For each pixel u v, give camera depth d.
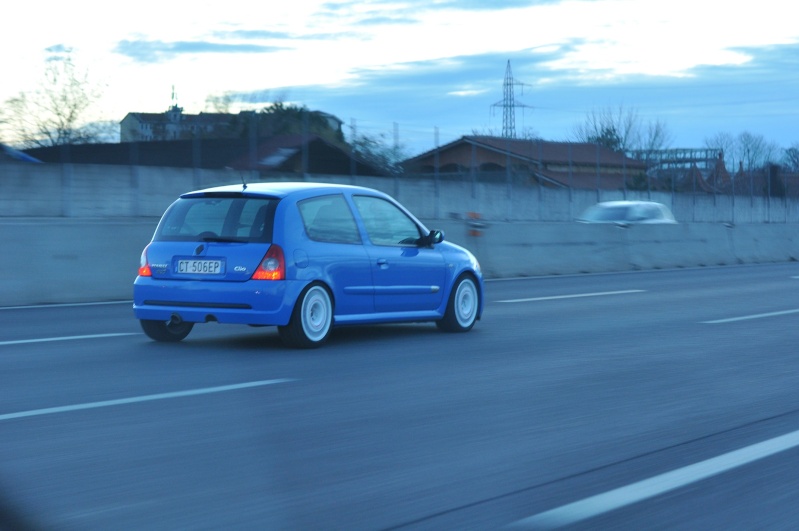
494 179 62.16
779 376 8.03
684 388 7.45
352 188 9.82
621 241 24.06
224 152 49.62
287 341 9.09
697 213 51.72
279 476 4.84
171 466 4.98
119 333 10.32
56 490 4.55
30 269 13.52
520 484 4.78
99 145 49.78
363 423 6.07
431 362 8.53
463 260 10.76
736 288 17.78
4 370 7.86
